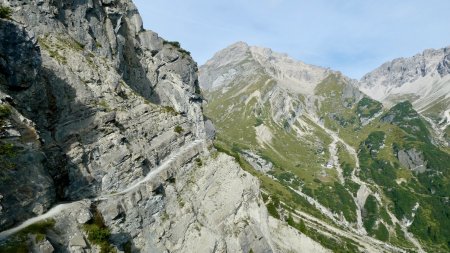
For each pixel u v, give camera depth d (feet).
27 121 161.58
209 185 278.26
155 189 225.76
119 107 242.58
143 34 433.89
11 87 172.14
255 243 279.28
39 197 154.10
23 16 228.22
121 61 340.18
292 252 349.61
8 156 143.33
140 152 233.55
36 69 181.68
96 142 208.23
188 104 469.98
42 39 230.27
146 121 259.80
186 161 272.10
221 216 270.67
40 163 159.63
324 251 369.50
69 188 184.34
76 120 206.59
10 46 167.73
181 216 236.63
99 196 197.06
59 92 206.80
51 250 138.82
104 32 314.76
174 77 463.83
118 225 192.13
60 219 156.15
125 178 215.10
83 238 159.63
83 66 238.07
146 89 387.34
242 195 297.53
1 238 130.00
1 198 131.85
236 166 309.01
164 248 214.28
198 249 230.68
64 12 267.59
